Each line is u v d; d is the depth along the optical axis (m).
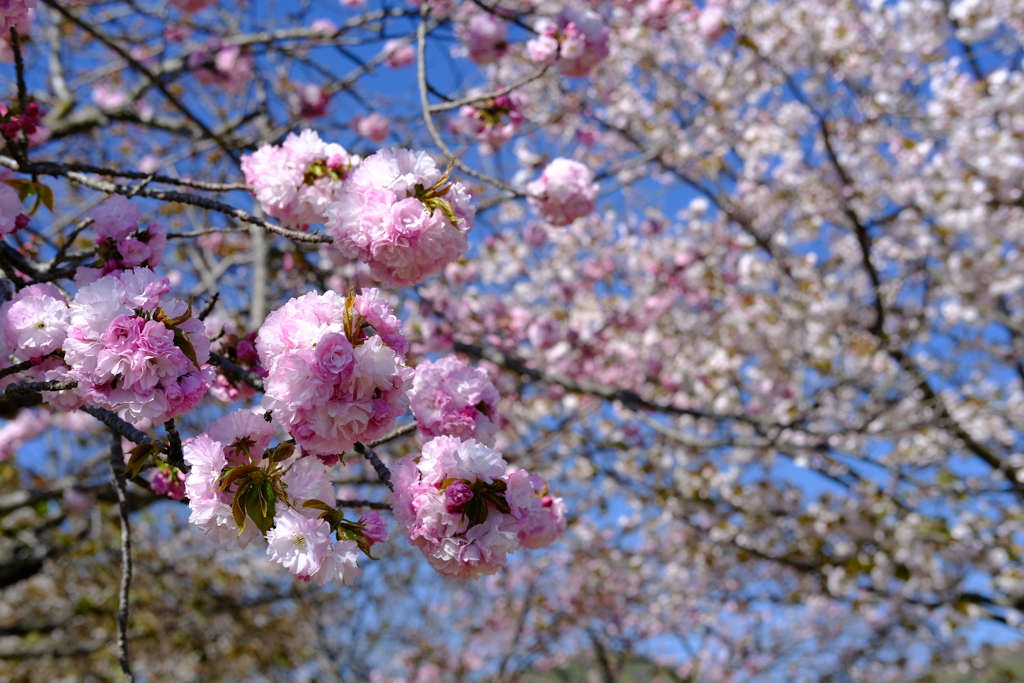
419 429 1.90
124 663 2.01
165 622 8.10
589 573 10.51
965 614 8.37
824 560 9.20
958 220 8.31
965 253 8.63
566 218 3.12
